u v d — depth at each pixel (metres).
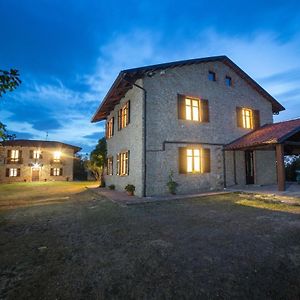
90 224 6.10
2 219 6.90
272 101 15.95
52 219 6.82
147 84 11.12
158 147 11.03
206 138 12.56
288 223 5.64
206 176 12.24
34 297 2.70
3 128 4.05
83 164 40.53
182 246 4.23
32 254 4.03
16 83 3.54
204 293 2.68
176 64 11.49
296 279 2.94
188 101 12.46
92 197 11.99
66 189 18.03
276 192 9.80
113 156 15.84
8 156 33.22
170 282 2.95
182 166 11.55
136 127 11.41
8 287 2.93
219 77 13.72
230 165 13.34
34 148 34.88
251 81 14.84
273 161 14.88
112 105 15.77
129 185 11.28
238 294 2.64
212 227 5.45
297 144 10.44
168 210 7.66
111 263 3.57
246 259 3.58
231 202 8.93
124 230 5.41
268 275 3.06
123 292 2.75
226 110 13.66
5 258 3.87
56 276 3.20
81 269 3.39
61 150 36.78
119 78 10.46
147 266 3.43
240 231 5.07
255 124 14.80
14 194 14.46
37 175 34.72
